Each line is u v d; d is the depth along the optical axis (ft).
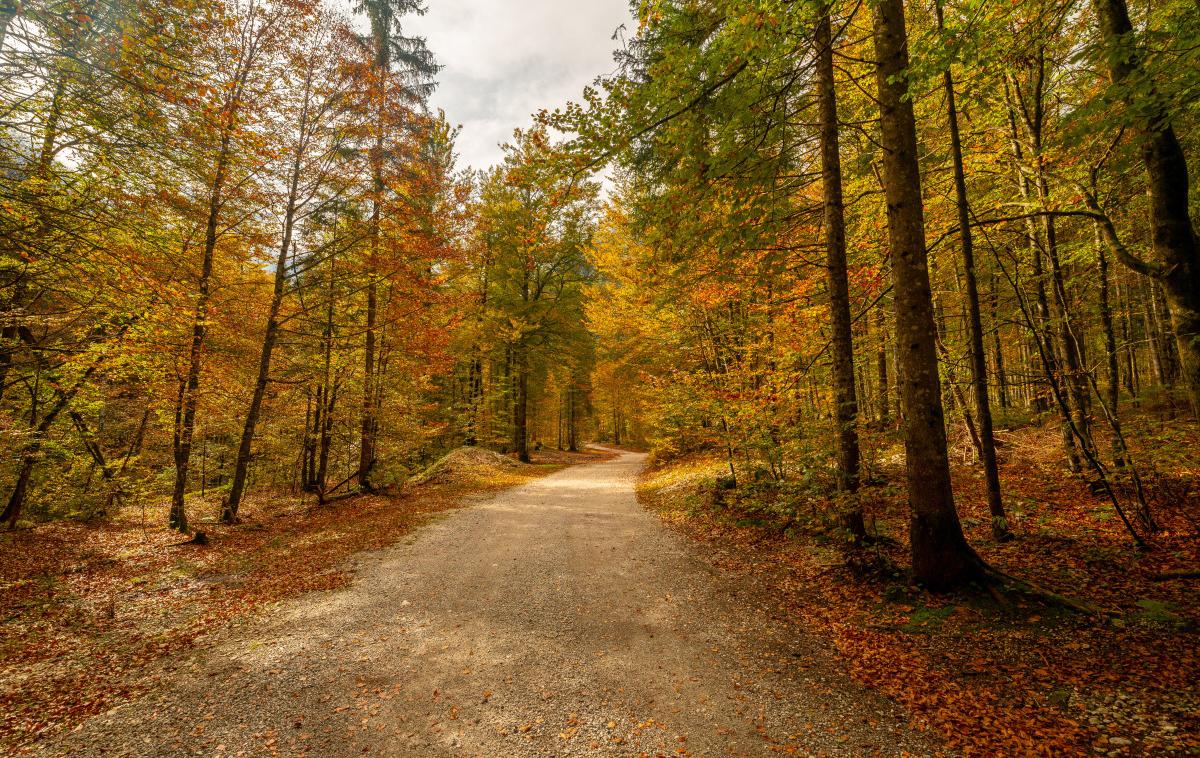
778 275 29.48
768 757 10.55
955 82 22.06
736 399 30.96
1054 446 33.40
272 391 46.42
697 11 18.31
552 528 33.42
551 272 75.61
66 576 23.70
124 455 47.47
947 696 12.06
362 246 41.91
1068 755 9.57
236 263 40.75
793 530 25.14
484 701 13.32
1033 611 14.98
